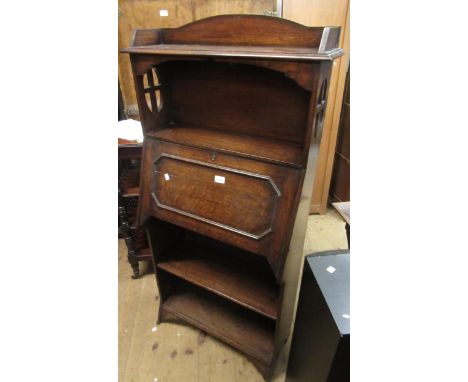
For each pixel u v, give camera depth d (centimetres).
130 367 159
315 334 105
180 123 152
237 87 131
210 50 106
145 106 135
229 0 194
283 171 113
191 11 198
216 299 185
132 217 205
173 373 157
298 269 152
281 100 124
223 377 155
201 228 129
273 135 132
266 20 110
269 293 152
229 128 141
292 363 137
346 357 89
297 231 123
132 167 220
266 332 165
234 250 177
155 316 188
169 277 184
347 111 260
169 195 136
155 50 112
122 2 196
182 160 132
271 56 95
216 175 125
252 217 119
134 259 208
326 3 191
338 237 250
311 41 105
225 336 163
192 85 141
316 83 94
